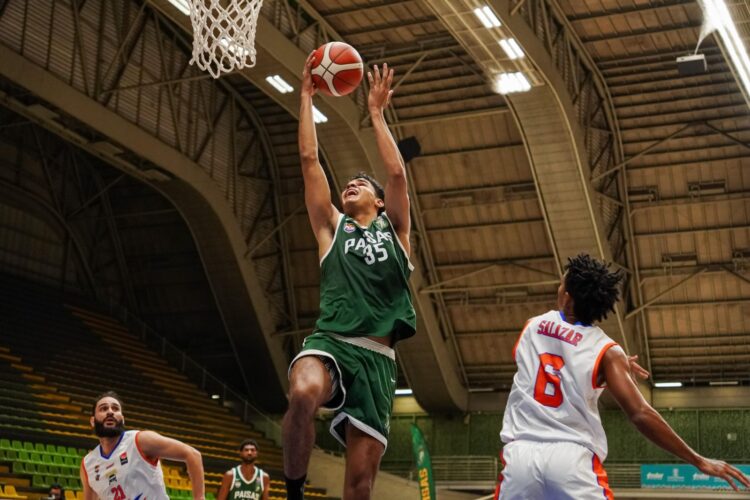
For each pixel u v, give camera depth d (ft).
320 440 132.05
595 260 17.90
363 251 18.60
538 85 89.20
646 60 98.37
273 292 127.03
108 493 26.61
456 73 102.89
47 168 121.80
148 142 100.17
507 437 17.72
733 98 101.65
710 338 121.49
